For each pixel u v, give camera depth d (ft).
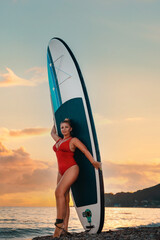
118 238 13.04
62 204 14.78
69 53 17.58
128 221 57.47
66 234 14.94
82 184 16.16
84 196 16.15
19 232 44.62
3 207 184.24
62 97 17.79
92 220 15.83
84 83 16.40
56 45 18.76
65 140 15.37
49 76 19.42
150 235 13.51
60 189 14.83
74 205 17.11
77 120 16.24
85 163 15.74
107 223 50.49
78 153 16.08
